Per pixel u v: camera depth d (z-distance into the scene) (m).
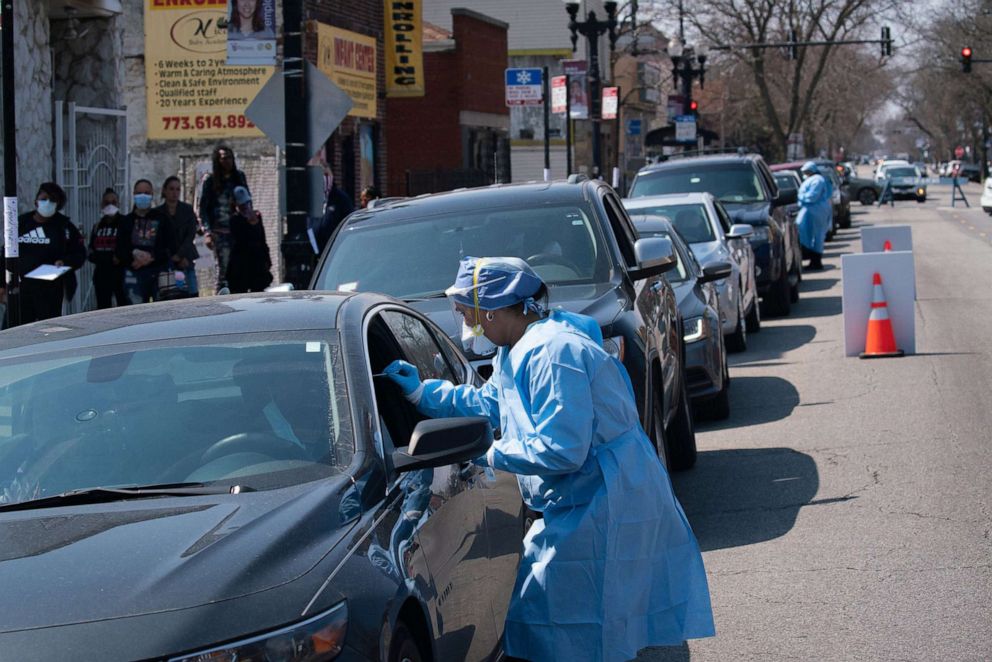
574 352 4.77
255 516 4.07
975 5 86.62
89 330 5.45
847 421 12.05
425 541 4.59
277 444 4.66
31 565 3.81
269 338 5.13
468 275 4.92
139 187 16.03
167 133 24.48
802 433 11.70
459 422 4.66
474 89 37.78
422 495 4.79
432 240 9.38
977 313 19.47
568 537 4.88
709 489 9.86
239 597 3.65
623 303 8.47
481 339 5.10
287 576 3.80
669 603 5.01
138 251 15.79
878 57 86.25
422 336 6.08
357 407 4.79
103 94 19.53
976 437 10.95
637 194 22.33
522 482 5.15
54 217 14.36
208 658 3.49
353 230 9.66
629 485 4.91
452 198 9.99
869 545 8.05
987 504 8.83
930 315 19.47
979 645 6.30
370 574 4.02
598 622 4.86
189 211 16.38
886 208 61.31
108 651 3.43
